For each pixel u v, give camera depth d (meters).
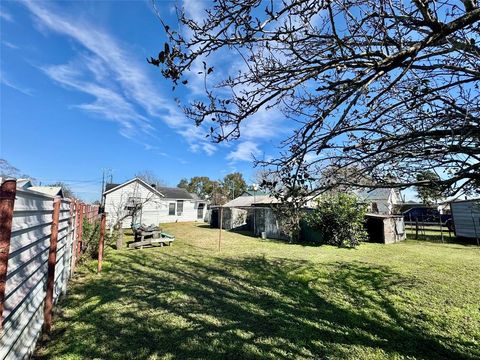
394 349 3.34
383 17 1.52
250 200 25.78
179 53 1.43
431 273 6.92
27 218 2.58
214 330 3.74
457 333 3.75
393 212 15.04
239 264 7.86
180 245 11.53
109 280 6.03
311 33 1.69
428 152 1.81
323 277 6.48
